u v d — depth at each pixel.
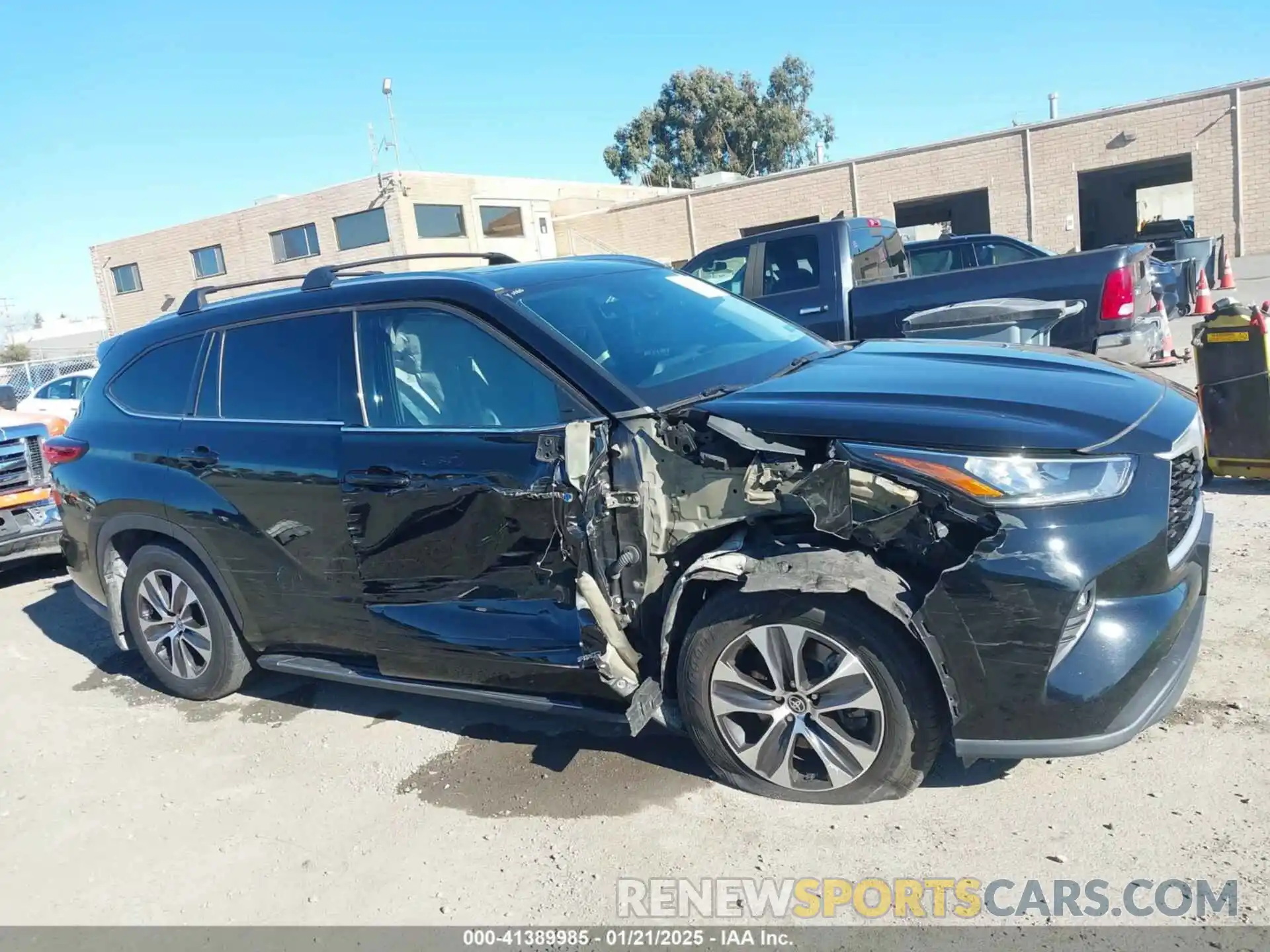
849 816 3.19
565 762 3.80
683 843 3.17
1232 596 4.45
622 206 32.47
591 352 3.61
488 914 2.96
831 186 28.20
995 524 2.87
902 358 3.90
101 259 38.69
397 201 30.61
